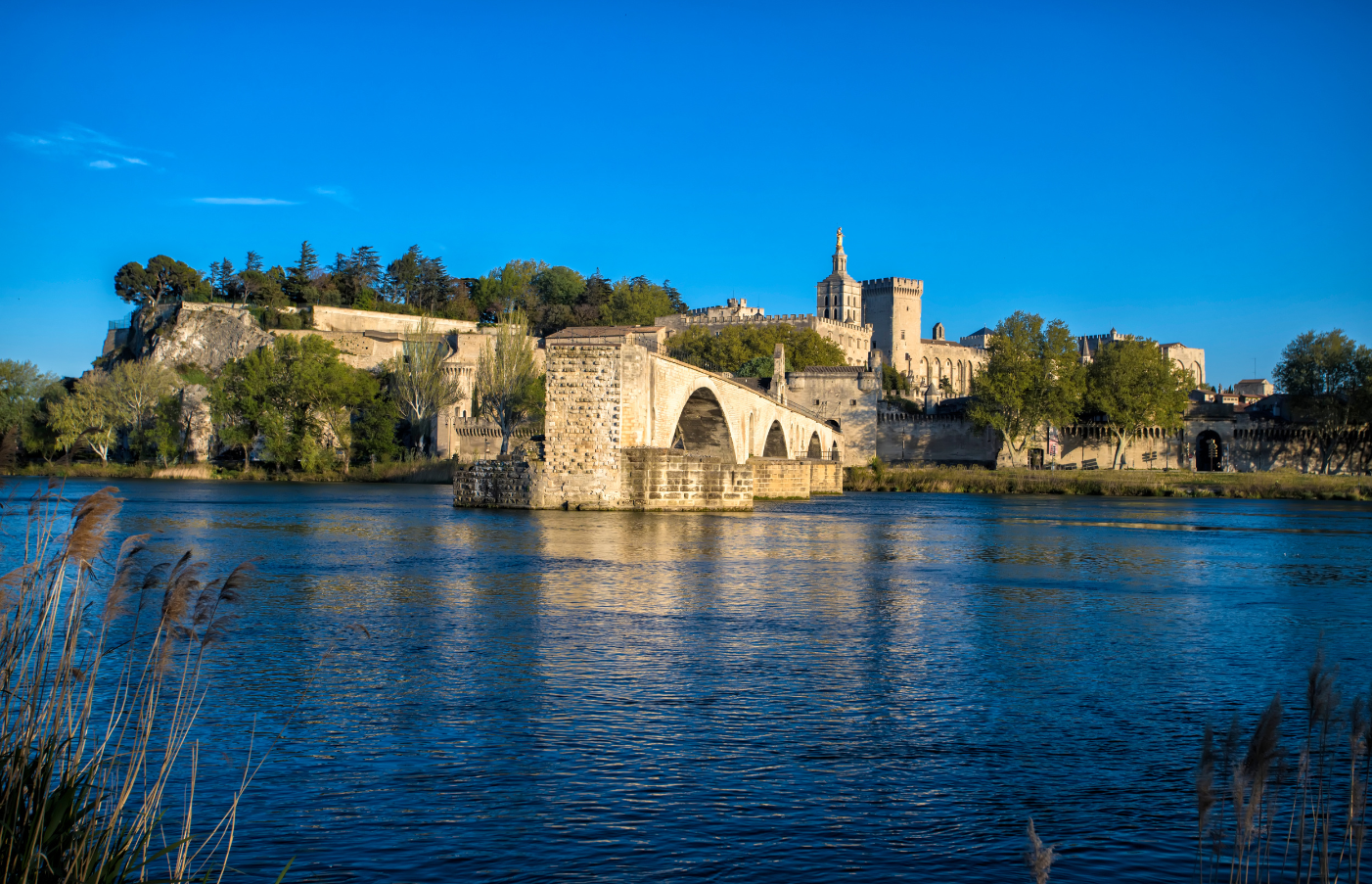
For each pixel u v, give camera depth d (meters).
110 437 116.19
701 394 75.06
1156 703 17.06
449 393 135.25
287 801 11.92
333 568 34.41
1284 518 71.88
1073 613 26.84
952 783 12.86
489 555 38.53
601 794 12.30
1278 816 11.77
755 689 17.66
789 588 30.69
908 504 88.19
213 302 169.38
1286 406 140.38
